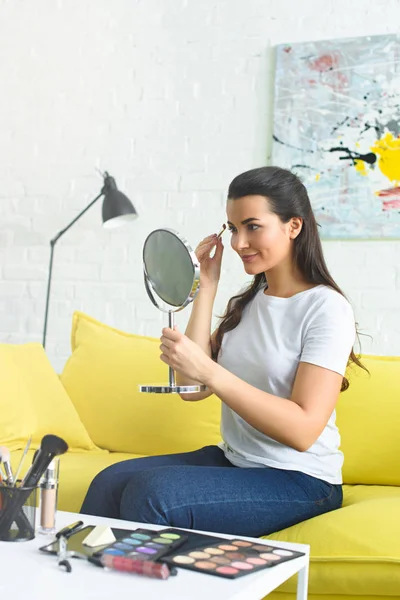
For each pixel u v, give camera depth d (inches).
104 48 133.5
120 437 92.4
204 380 57.5
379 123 116.8
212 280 74.2
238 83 125.6
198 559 43.8
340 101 118.9
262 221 64.2
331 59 119.6
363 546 58.4
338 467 65.7
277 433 58.6
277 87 122.3
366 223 116.8
